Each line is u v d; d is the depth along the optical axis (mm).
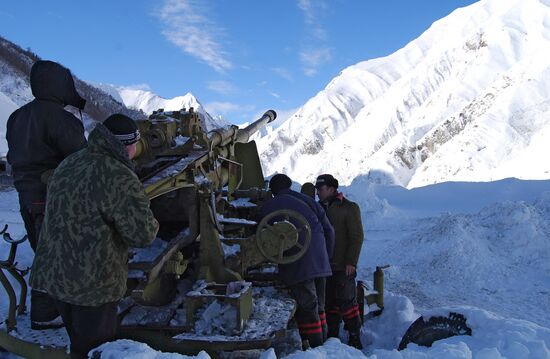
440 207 23391
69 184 2787
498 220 11570
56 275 2754
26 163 3863
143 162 4500
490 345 3312
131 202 2781
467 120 118062
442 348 3152
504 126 91812
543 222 11508
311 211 4316
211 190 3900
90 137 2861
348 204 5172
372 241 13789
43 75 3838
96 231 2752
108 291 2811
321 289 4684
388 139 157750
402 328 5488
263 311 3604
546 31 170625
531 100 97188
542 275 9609
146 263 3506
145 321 3445
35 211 3850
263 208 4367
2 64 88188
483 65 162500
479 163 86125
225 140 5559
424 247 10945
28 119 3869
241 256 3863
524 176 40438
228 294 3336
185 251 4180
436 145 119625
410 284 9336
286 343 3832
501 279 9375
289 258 3814
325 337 4664
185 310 3566
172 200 4051
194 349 3240
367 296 5605
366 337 5480
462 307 3781
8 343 3564
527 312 7785
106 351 2689
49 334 3557
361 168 126062
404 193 26547
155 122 4582
